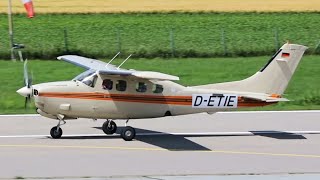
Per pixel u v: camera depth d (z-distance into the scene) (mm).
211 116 88125
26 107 91125
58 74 120000
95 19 181125
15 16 182250
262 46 152625
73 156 64875
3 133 75938
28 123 82062
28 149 67750
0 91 104688
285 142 72688
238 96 74812
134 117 73625
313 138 75062
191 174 58062
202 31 168000
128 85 72688
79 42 153500
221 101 74688
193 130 79062
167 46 150625
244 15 189875
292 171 59688
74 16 185125
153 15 188125
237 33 166625
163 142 72188
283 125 82500
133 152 67062
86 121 83312
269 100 74812
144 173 58281
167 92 73562
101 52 144250
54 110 71938
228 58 143250
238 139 74125
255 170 59969
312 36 164875
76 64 79125
